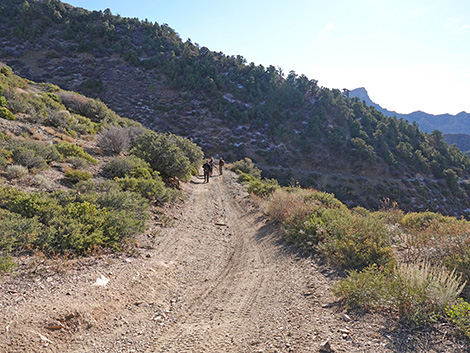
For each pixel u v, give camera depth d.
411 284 3.85
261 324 4.04
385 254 5.73
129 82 99.88
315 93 123.38
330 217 7.81
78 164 12.01
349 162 87.44
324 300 4.53
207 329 3.97
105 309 4.16
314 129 95.56
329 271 5.73
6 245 4.94
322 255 6.51
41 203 6.86
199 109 93.81
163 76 106.44
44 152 11.23
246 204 14.70
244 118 95.00
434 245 5.75
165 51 123.06
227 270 6.61
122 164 12.97
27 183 8.68
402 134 106.19
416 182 84.12
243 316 4.35
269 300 4.87
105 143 16.59
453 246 5.17
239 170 33.00
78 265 5.25
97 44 110.25
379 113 118.81
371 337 3.30
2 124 13.29
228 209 13.81
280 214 10.12
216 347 3.48
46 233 5.73
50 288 4.28
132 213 8.24
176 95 98.62
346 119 105.19
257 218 11.79
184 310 4.61
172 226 9.58
